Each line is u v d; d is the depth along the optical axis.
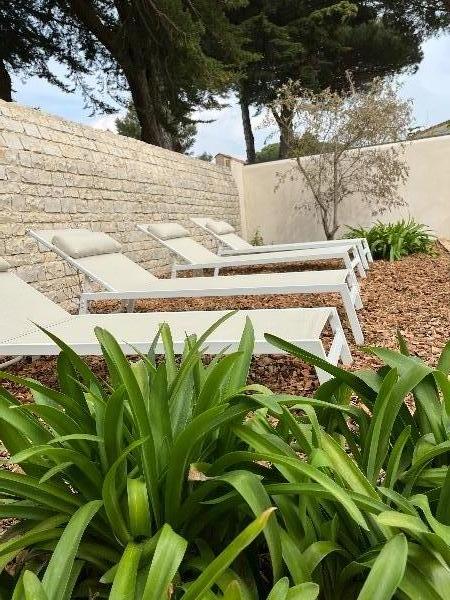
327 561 1.05
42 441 1.14
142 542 0.98
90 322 3.22
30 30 11.85
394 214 10.69
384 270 7.30
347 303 3.72
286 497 1.08
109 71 12.84
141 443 0.98
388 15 17.08
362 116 9.90
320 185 10.45
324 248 6.72
